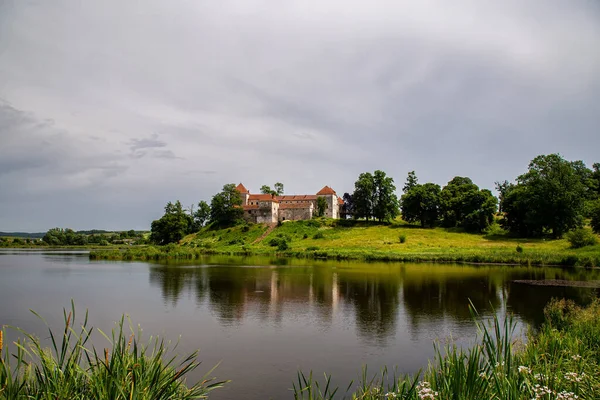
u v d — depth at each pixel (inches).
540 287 1829.5
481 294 1656.0
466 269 2635.3
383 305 1446.9
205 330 1098.1
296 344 975.6
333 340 1010.1
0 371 336.8
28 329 1072.8
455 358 444.8
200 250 4281.5
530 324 1140.5
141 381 360.2
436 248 3917.3
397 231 5093.5
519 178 4913.9
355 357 884.6
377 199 5802.2
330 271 2512.3
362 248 4180.6
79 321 1182.9
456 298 1572.3
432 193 5339.6
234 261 3366.1
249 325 1157.7
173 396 387.2
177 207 6633.9
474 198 5078.7
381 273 2407.7
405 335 1057.5
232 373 780.6
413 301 1518.2
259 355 892.0
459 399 390.9
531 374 461.4
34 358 736.3
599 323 800.3
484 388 401.7
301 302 1496.1
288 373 784.3
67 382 355.3
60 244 7854.3
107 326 1128.8
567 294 1643.7
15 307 1380.4
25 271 2514.8
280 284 1935.3
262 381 741.3
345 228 5472.4
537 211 4047.7
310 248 4247.0
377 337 1039.6
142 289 1777.8
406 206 5398.6
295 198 6717.5
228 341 996.6
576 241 3326.8
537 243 3959.2
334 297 1598.2
